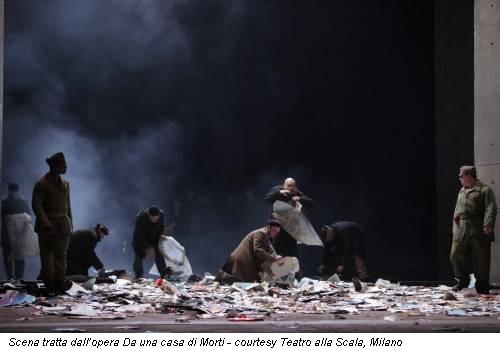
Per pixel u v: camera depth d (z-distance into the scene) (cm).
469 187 1295
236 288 1316
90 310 999
